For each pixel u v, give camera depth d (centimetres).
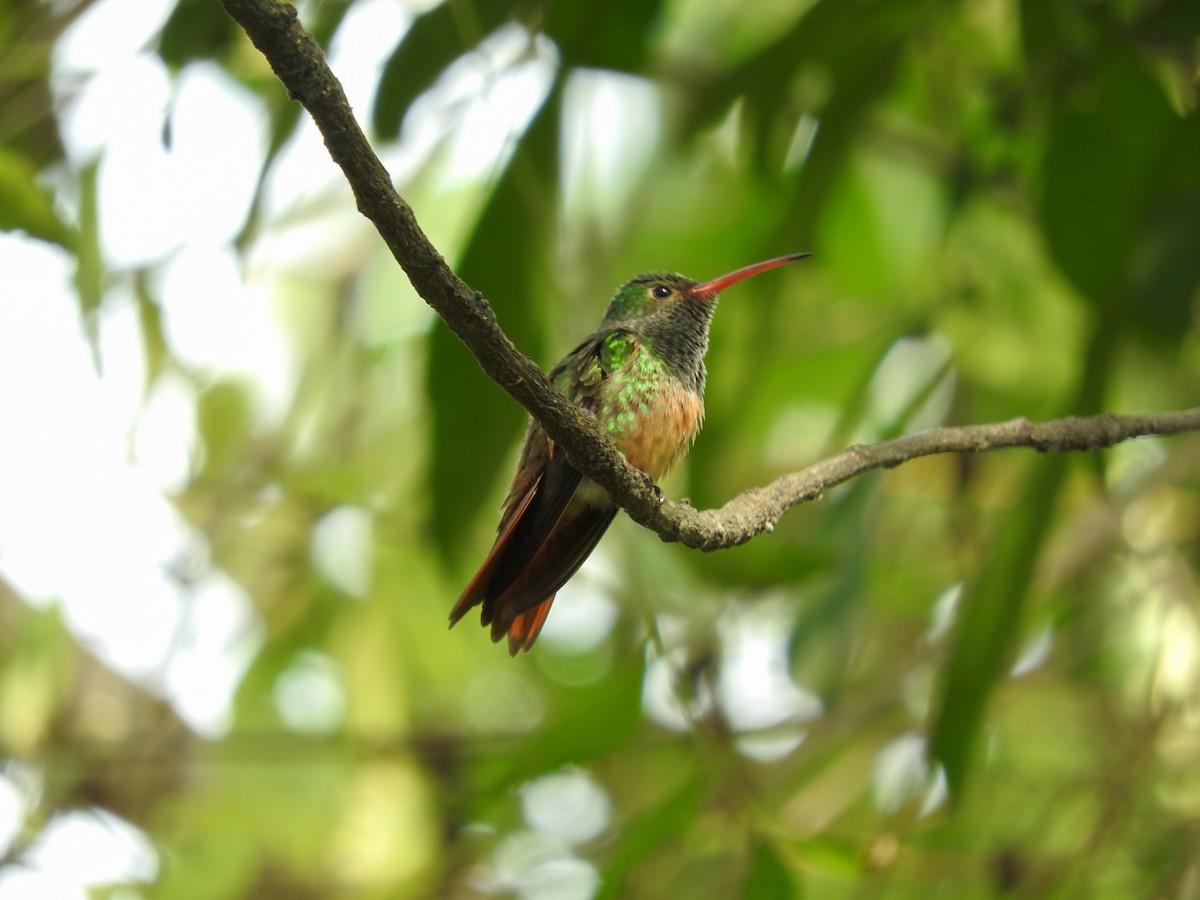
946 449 575
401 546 1042
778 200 910
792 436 1126
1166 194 750
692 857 901
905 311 999
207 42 660
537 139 702
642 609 705
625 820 961
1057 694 1119
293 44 353
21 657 980
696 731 684
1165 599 921
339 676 1063
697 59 959
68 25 739
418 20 690
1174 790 997
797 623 869
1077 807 1003
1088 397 739
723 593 824
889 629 1144
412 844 1024
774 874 674
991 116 845
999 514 977
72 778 978
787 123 813
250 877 1028
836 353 1094
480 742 984
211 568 1005
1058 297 954
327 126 367
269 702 1071
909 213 1089
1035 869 904
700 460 873
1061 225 751
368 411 1076
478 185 957
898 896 930
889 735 1057
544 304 715
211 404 1028
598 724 668
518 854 1006
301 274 1076
